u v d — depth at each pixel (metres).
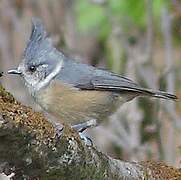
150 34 12.21
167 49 12.28
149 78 11.86
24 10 14.57
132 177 7.41
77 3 14.69
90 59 14.81
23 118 5.75
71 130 6.31
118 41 13.55
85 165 6.38
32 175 6.05
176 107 12.72
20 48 14.12
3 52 14.05
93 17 14.55
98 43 14.90
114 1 13.91
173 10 13.27
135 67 12.25
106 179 6.82
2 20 14.23
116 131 12.12
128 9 13.83
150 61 12.11
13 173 6.01
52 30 14.23
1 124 5.54
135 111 11.94
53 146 5.95
